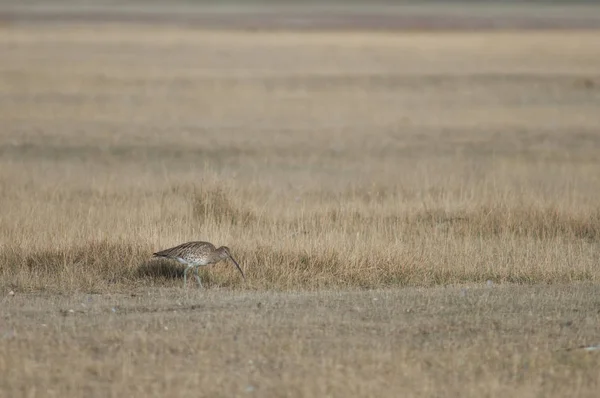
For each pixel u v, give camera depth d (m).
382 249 55.72
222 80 176.62
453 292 50.09
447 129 126.50
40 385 34.47
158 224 61.41
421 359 37.53
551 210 67.44
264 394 33.69
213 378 35.22
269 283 51.84
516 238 62.50
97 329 41.69
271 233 61.00
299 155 105.81
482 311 45.69
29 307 46.12
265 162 101.06
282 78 180.38
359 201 73.81
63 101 147.75
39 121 128.12
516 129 126.50
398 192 78.19
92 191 79.81
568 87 170.25
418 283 52.78
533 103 152.00
